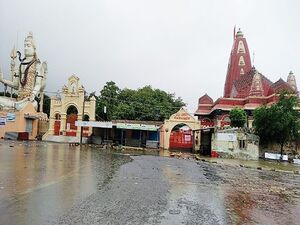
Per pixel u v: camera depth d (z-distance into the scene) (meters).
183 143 48.41
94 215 7.98
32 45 59.34
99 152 33.19
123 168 19.09
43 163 18.23
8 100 54.50
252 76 59.53
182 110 48.06
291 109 38.34
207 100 63.56
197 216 8.56
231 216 8.82
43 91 59.62
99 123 48.66
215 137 36.41
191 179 16.03
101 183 12.82
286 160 36.06
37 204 8.60
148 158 29.78
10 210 7.85
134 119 61.19
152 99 63.84
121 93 66.94
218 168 23.47
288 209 10.27
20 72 59.09
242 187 14.42
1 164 16.39
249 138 36.06
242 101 56.03
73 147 38.62
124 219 7.80
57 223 7.09
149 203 9.77
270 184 16.23
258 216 9.03
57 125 53.94
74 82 54.00
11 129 49.59
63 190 10.72
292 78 62.28
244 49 68.06
